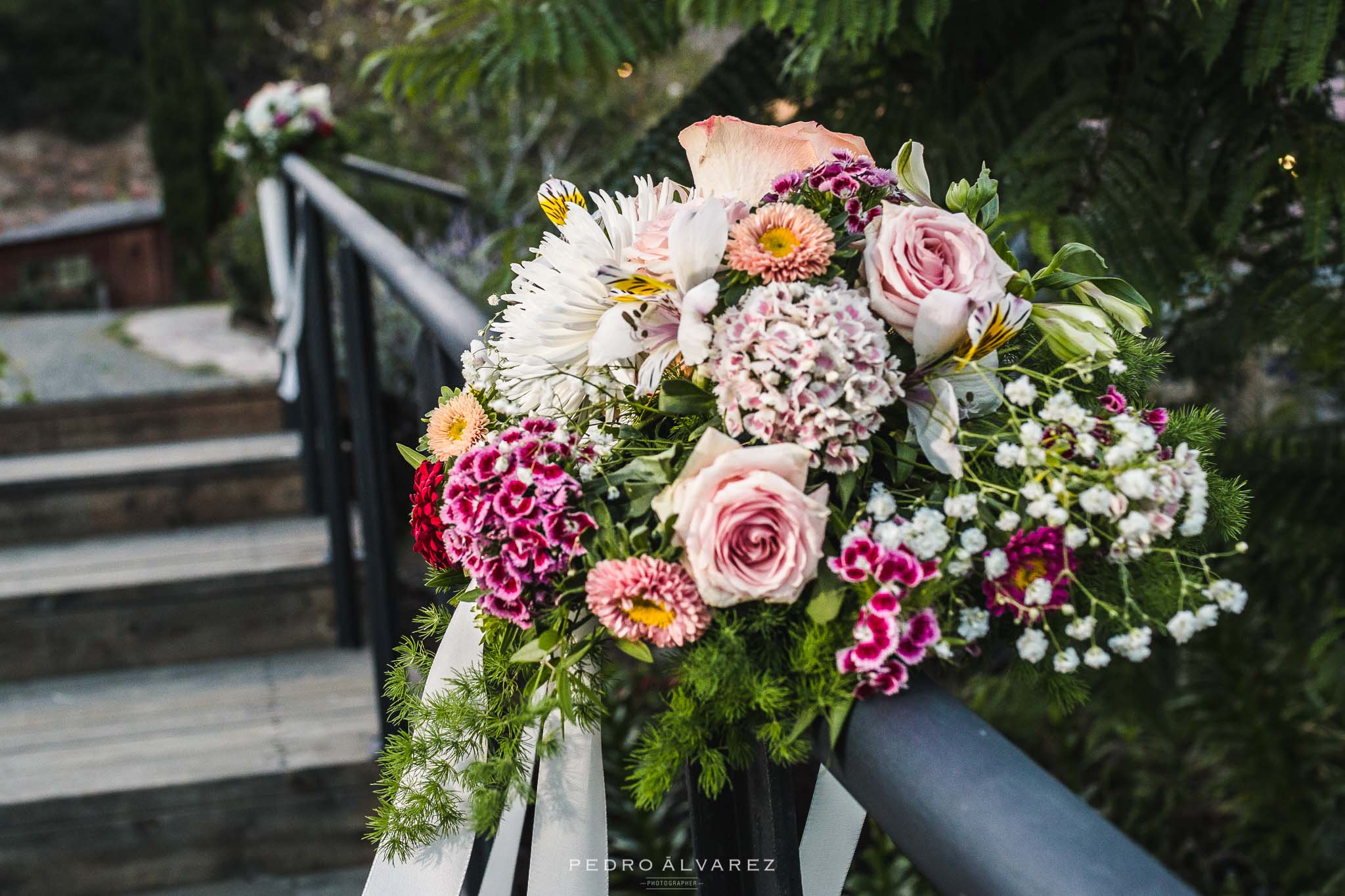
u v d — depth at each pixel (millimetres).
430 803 671
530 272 683
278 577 2463
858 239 624
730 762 606
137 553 2625
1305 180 1273
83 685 2348
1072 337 611
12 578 2465
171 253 8797
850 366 559
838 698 531
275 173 4055
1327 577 1685
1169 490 556
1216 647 2236
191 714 2197
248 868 2018
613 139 6816
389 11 8117
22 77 13953
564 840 663
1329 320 1402
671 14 1493
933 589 544
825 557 574
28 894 1938
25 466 2871
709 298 581
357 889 1979
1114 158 1320
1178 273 1305
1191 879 2482
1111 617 585
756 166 692
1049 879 386
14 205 13086
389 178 4242
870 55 1612
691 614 549
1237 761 2365
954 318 572
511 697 681
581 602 608
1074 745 2674
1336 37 1265
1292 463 1677
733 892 746
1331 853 2256
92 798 1928
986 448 585
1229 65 1352
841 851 708
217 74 11195
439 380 1192
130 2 14289
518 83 1604
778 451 555
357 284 1824
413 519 716
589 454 632
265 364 4199
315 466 2863
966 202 685
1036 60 1438
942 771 455
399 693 750
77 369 4129
